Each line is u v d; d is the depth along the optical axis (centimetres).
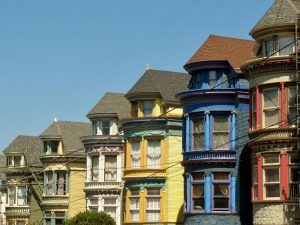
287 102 4447
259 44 4747
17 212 8775
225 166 5062
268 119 4525
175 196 5900
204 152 5106
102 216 6500
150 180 5938
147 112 6175
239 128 5116
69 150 8094
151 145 6034
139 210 5950
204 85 5328
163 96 6069
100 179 7056
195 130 5228
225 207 5031
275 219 4400
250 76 4666
